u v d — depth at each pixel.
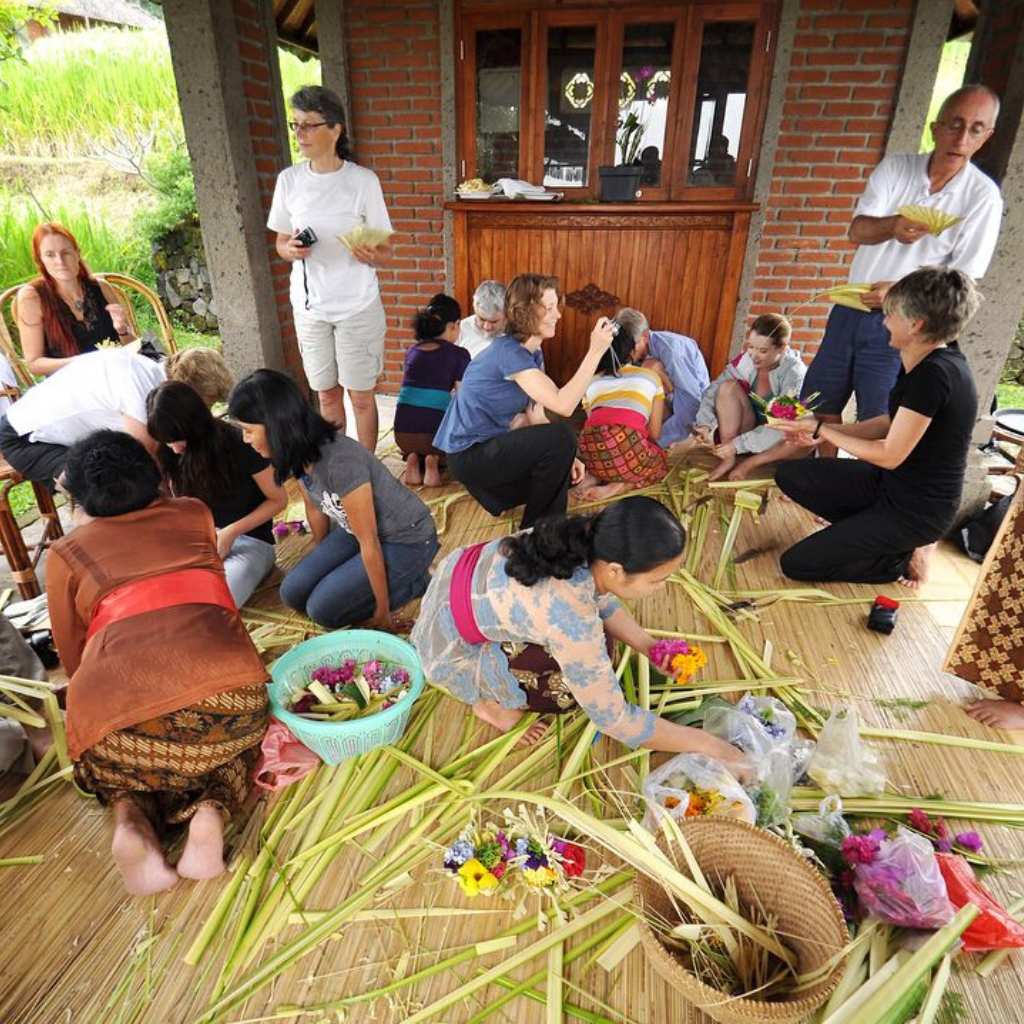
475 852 1.71
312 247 3.43
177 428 2.31
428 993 1.49
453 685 1.99
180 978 1.51
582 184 4.55
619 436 3.39
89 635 1.69
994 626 2.13
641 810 1.85
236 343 4.25
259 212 4.05
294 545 3.15
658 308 4.46
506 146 4.56
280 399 2.05
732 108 4.24
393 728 2.02
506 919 1.63
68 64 8.76
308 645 2.19
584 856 1.76
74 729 1.60
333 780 1.97
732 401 3.76
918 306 2.34
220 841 1.69
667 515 1.50
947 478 2.55
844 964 1.31
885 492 2.72
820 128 4.21
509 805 1.89
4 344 3.25
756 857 1.46
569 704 2.05
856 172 4.28
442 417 3.57
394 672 2.19
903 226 2.96
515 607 1.67
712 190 4.45
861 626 2.63
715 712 1.98
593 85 4.28
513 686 1.96
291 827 1.84
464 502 3.58
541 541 1.58
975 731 2.15
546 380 2.77
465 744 2.10
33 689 2.16
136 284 3.66
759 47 4.07
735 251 4.19
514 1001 1.48
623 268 4.39
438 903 1.67
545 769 1.99
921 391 2.39
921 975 1.30
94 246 7.48
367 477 2.22
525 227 4.39
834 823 1.74
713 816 1.51
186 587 1.70
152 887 1.67
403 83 4.50
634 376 3.46
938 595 2.83
